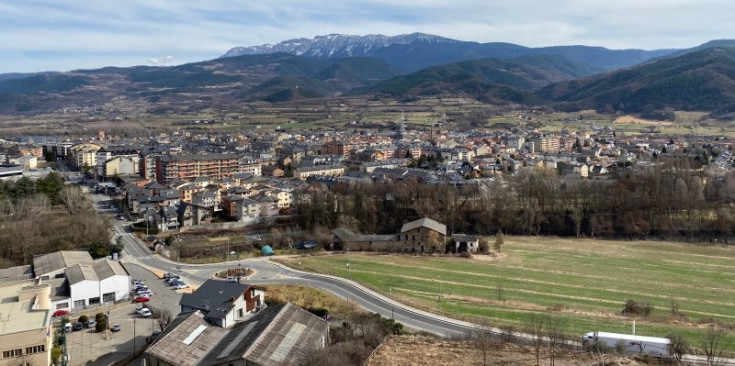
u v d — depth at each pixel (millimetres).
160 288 161000
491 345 101125
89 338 122625
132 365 107625
